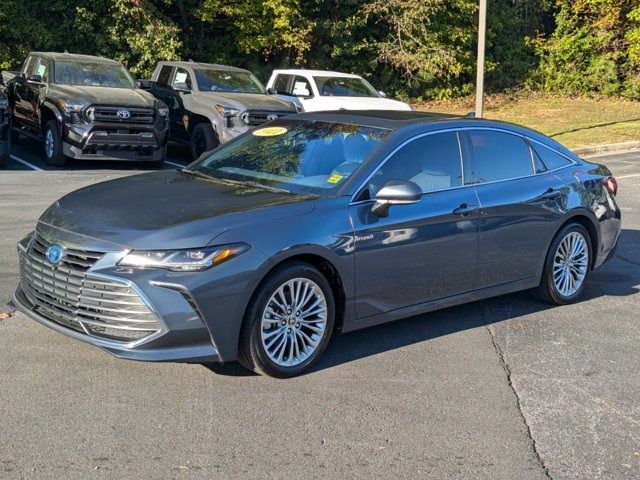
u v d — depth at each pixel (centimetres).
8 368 486
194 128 1477
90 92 1338
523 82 2881
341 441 413
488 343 577
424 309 566
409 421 441
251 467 382
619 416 460
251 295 464
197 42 2378
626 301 700
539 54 2886
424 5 2503
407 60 2541
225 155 610
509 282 627
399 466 389
